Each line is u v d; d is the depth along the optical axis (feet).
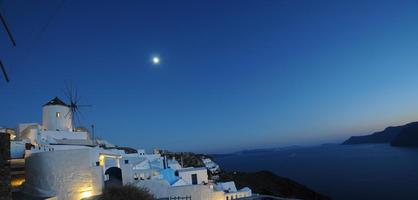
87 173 105.70
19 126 172.45
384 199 302.86
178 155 276.82
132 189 105.50
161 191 116.88
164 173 134.72
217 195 123.95
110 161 134.62
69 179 104.42
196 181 147.33
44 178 104.68
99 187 105.50
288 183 269.64
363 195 330.75
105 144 199.41
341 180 458.09
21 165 122.62
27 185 108.06
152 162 152.35
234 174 260.21
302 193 255.91
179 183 131.85
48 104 190.19
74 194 103.35
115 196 99.91
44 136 162.50
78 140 170.71
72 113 197.57
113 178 125.18
